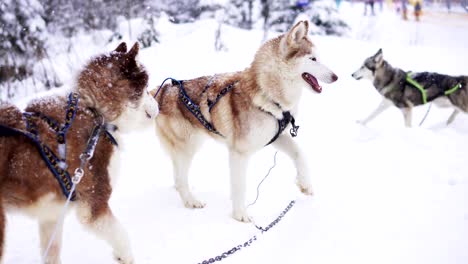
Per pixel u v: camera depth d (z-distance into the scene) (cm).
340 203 363
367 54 1129
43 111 232
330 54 1106
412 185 388
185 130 369
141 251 299
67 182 229
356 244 297
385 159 454
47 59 988
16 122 219
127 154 509
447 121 647
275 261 285
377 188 386
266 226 338
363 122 650
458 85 609
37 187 221
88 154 230
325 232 318
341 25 1495
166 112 370
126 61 250
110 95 246
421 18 2175
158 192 405
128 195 398
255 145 344
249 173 443
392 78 646
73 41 1135
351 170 433
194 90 363
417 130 526
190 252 299
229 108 344
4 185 212
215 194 402
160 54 974
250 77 338
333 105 727
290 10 1481
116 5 1271
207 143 541
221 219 350
